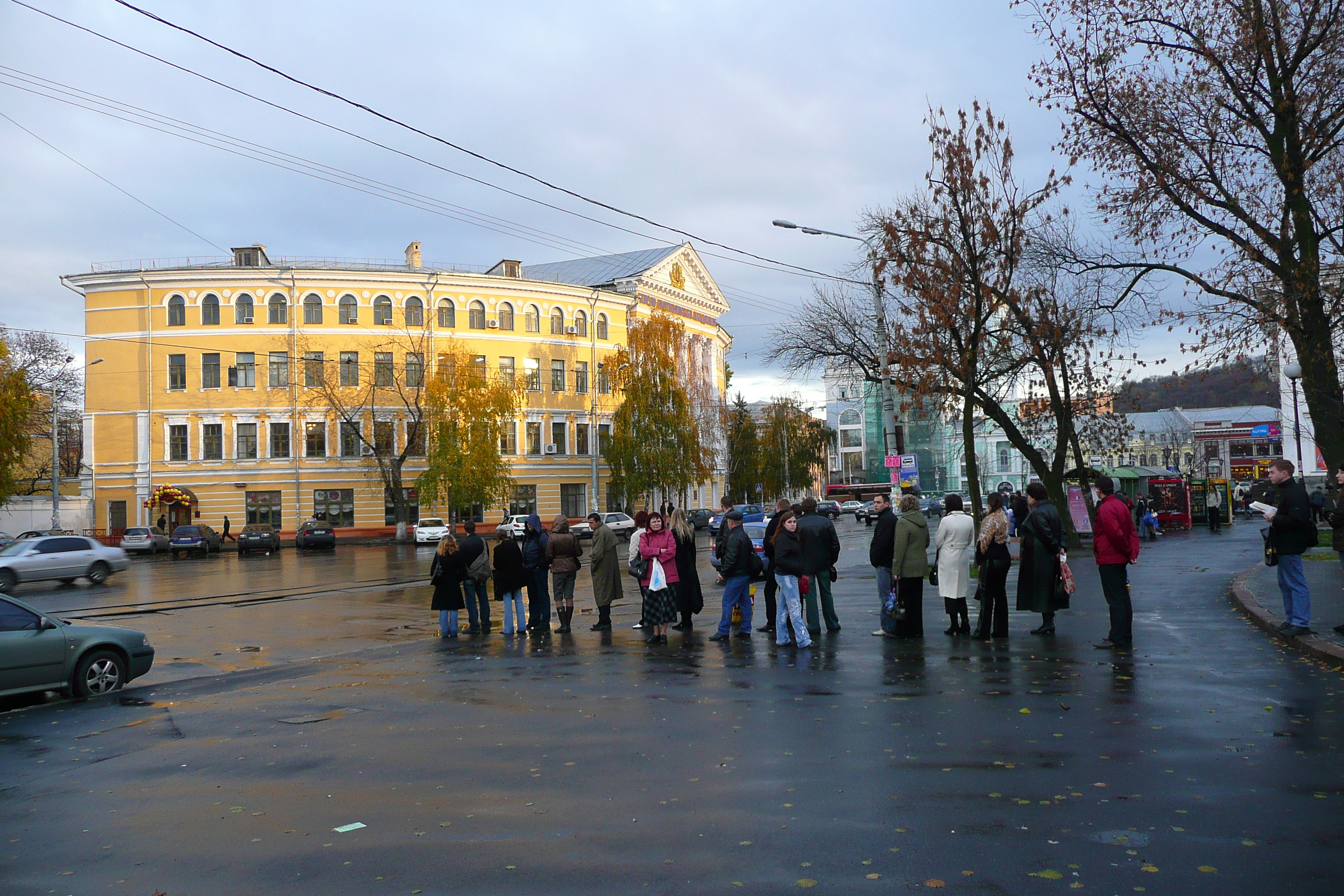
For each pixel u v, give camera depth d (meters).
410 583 27.61
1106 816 5.45
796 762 6.80
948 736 7.40
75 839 5.70
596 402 68.31
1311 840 5.01
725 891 4.56
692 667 11.33
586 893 4.58
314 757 7.53
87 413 58.94
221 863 5.19
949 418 28.84
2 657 10.47
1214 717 7.75
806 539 13.56
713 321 82.19
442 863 5.06
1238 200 19.34
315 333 59.81
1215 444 87.56
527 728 8.27
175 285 58.66
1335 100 18.20
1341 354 20.06
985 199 22.73
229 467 58.62
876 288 24.48
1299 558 11.19
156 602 23.25
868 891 4.51
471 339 62.84
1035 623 14.09
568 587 15.54
